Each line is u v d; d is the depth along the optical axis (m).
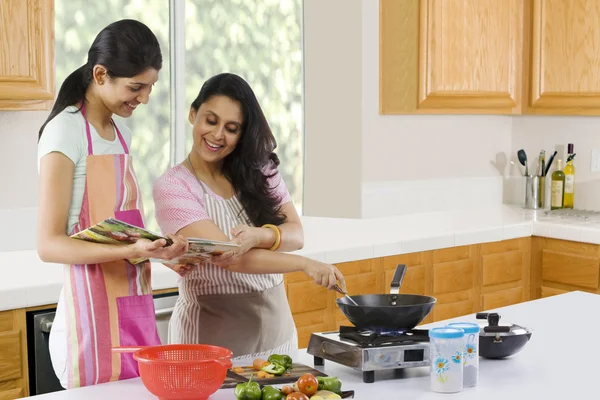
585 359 1.96
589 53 4.12
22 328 2.69
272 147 2.33
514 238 4.13
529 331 1.97
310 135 4.25
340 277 2.17
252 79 4.12
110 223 1.77
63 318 2.00
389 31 4.08
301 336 3.41
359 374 1.87
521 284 4.21
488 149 4.74
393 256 3.66
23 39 2.91
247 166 2.27
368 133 4.16
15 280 2.76
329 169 4.23
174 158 3.92
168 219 2.21
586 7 4.11
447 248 3.87
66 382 1.99
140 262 2.03
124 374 1.98
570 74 4.19
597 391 1.72
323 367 1.93
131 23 1.98
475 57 4.12
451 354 1.71
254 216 2.33
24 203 3.38
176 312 2.34
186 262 2.08
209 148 2.20
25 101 3.00
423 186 4.44
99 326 1.96
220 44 4.00
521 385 1.77
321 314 3.46
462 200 4.63
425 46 3.96
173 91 3.88
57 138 1.93
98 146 2.02
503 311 2.45
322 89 4.20
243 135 2.24
